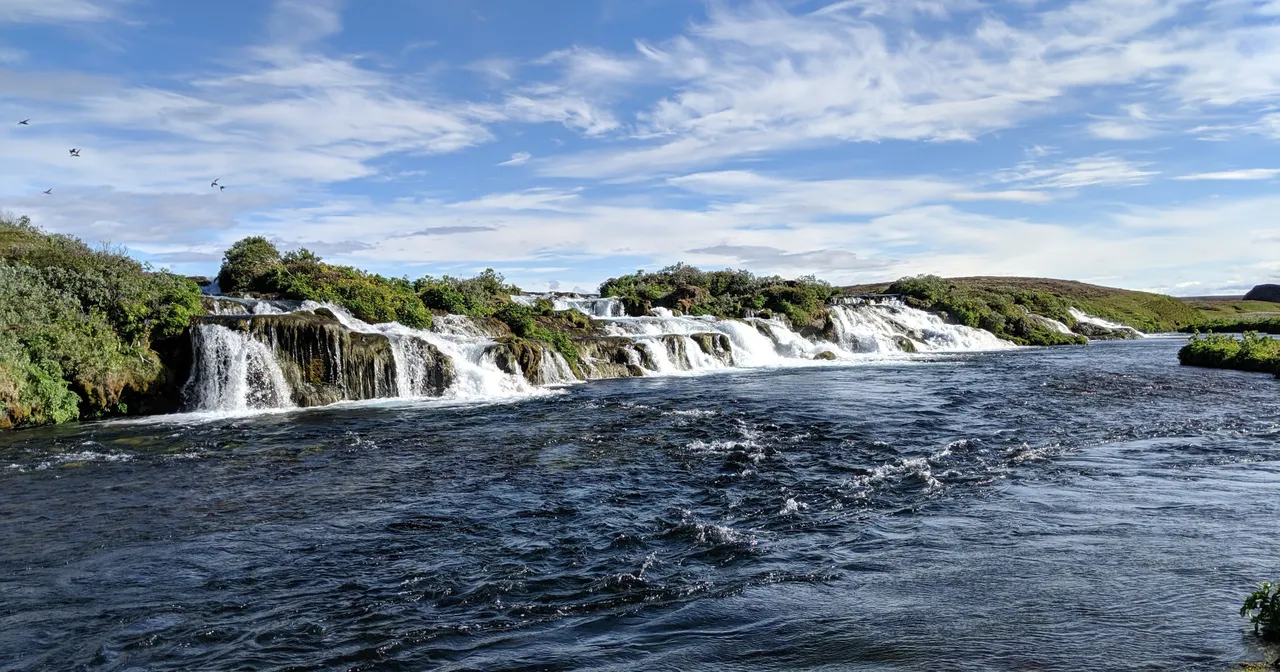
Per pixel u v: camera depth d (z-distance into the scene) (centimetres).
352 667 759
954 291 8456
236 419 2483
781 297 6700
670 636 802
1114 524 1142
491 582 978
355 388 2980
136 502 1424
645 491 1450
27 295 2648
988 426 2144
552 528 1217
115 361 2638
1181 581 892
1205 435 1933
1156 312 11781
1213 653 702
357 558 1088
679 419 2366
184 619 890
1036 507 1258
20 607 933
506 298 5069
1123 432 1998
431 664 760
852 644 760
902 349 6206
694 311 6144
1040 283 13862
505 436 2100
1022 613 817
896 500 1341
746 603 884
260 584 995
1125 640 739
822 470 1605
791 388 3275
